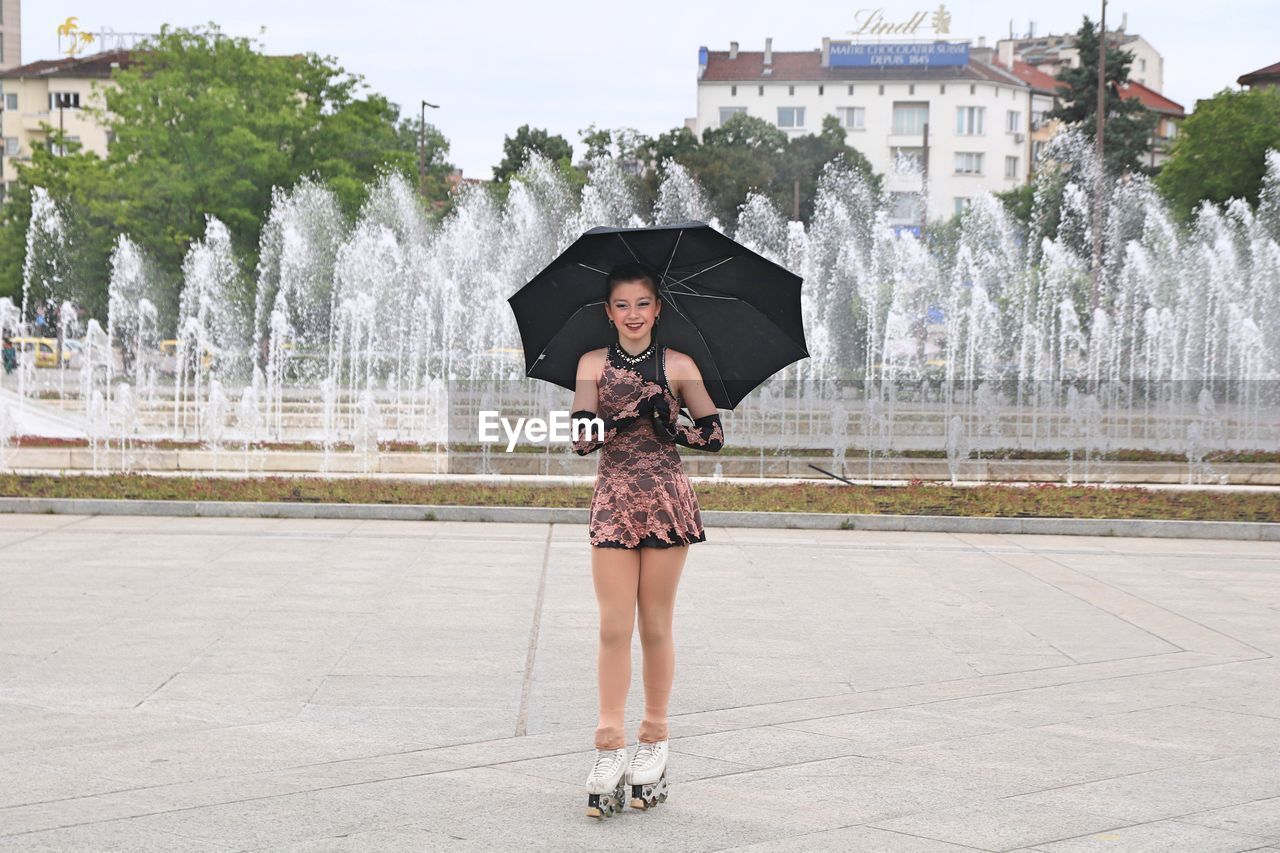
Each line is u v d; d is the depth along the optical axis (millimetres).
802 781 5234
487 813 4781
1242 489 15938
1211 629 8711
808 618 8898
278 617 8602
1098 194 42656
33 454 17906
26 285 47156
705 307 5004
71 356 43844
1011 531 13352
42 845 4375
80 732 5902
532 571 10539
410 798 4949
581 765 5445
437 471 17625
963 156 90312
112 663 7273
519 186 42656
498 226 42188
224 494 14312
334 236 44250
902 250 46125
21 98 89125
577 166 71750
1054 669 7488
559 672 7223
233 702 6484
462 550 11555
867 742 5852
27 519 13078
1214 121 48000
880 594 9875
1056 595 9961
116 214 44656
